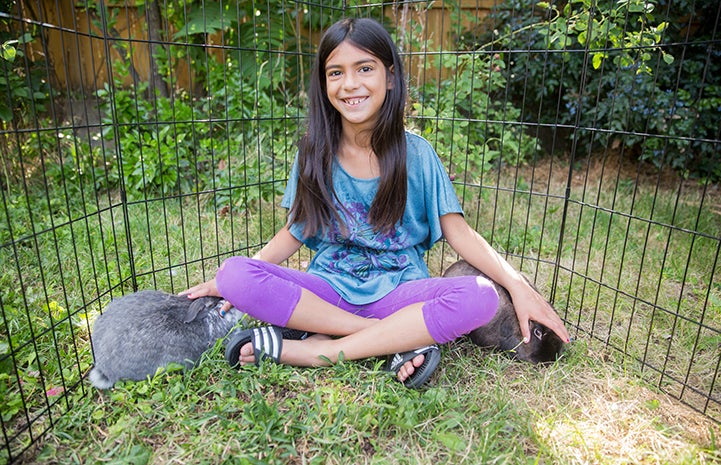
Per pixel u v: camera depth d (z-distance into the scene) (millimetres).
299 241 2199
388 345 1833
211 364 1891
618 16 2572
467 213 3719
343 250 2107
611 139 5266
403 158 1982
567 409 1771
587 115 5121
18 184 3809
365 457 1536
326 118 2027
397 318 1829
